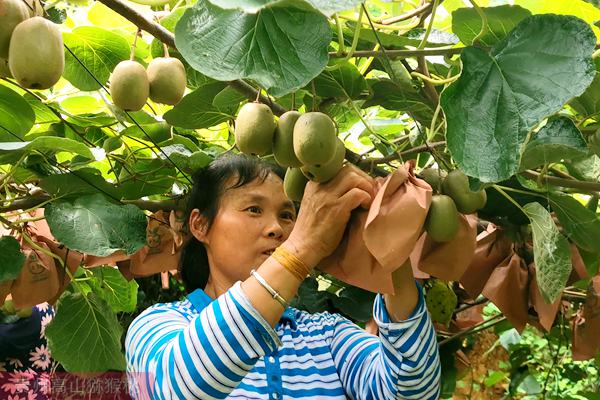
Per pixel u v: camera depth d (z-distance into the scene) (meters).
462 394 4.42
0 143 1.45
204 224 1.65
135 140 1.87
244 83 1.36
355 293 2.31
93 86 1.70
